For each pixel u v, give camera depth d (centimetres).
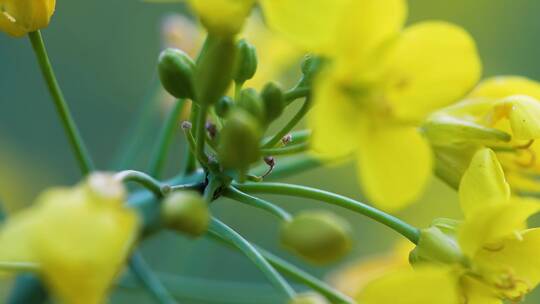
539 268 21
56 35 37
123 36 38
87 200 19
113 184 19
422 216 31
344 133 19
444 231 21
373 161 19
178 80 20
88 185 19
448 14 37
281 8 19
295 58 28
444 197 31
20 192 34
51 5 21
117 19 38
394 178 19
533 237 21
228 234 21
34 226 18
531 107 21
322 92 19
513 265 21
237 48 20
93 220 19
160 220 19
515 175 22
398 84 20
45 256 18
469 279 21
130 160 24
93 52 37
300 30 19
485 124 22
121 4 38
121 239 19
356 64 19
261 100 20
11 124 36
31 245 18
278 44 27
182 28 26
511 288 20
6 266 19
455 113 22
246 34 26
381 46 19
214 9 19
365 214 21
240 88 21
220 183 21
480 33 37
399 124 20
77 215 18
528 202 20
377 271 25
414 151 20
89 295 19
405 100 20
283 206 33
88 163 22
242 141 19
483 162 21
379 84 20
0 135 35
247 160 19
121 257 19
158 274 25
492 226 20
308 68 20
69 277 18
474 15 37
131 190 24
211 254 30
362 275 25
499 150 22
